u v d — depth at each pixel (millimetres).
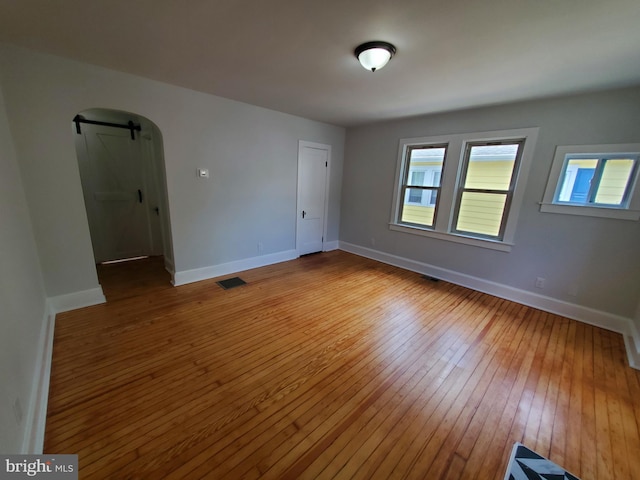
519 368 2094
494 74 2307
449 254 3881
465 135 3506
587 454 1435
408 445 1447
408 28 1675
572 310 2920
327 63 2234
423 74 2357
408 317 2830
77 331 2344
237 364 2023
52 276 2539
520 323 2783
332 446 1425
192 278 3520
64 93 2354
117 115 3896
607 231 2668
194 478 1239
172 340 2279
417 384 1894
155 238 4504
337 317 2775
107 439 1401
